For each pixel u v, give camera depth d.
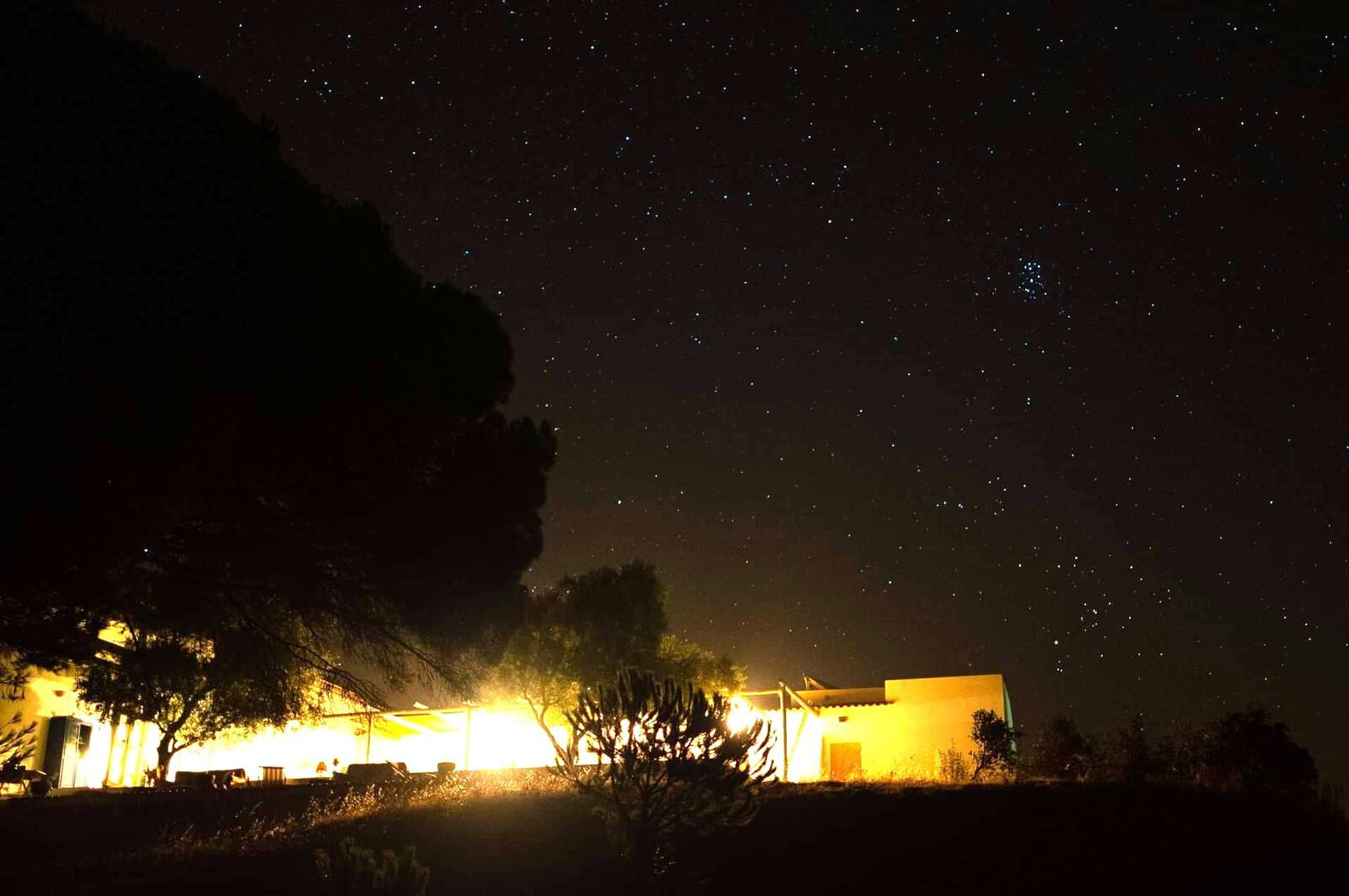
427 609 13.89
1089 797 14.80
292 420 12.05
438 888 11.05
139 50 11.56
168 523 11.16
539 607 25.84
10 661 12.77
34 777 16.95
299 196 12.76
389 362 12.89
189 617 12.95
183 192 11.15
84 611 12.06
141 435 10.37
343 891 8.22
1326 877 12.33
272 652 14.19
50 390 9.88
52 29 10.57
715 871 11.64
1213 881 11.91
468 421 14.99
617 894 10.80
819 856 12.14
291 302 11.98
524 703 25.59
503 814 13.54
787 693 27.20
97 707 19.69
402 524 13.61
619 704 11.36
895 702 30.36
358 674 14.82
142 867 11.70
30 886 10.85
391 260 13.77
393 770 20.30
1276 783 17.58
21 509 9.77
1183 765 18.34
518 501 14.87
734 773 11.12
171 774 23.14
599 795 11.63
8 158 9.85
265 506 13.00
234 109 12.37
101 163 10.51
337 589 13.91
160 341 10.62
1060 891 11.40
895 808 13.98
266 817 14.70
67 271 10.07
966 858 12.20
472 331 14.78
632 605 26.75
